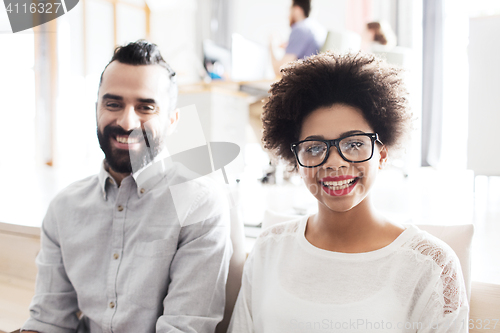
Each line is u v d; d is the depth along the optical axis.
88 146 4.58
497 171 2.38
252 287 0.82
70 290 1.05
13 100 4.38
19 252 1.48
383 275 0.67
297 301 0.71
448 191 2.52
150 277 0.91
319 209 0.76
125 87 0.97
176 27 5.14
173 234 0.92
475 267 1.01
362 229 0.72
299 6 2.67
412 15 3.61
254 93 1.87
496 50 2.22
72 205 1.04
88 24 4.46
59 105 4.45
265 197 2.05
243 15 5.12
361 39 2.76
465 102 3.29
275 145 0.87
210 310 0.89
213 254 0.91
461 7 3.21
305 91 0.72
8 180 3.44
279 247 0.82
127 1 4.83
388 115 0.73
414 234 0.70
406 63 2.72
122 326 0.91
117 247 0.96
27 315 1.16
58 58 4.35
